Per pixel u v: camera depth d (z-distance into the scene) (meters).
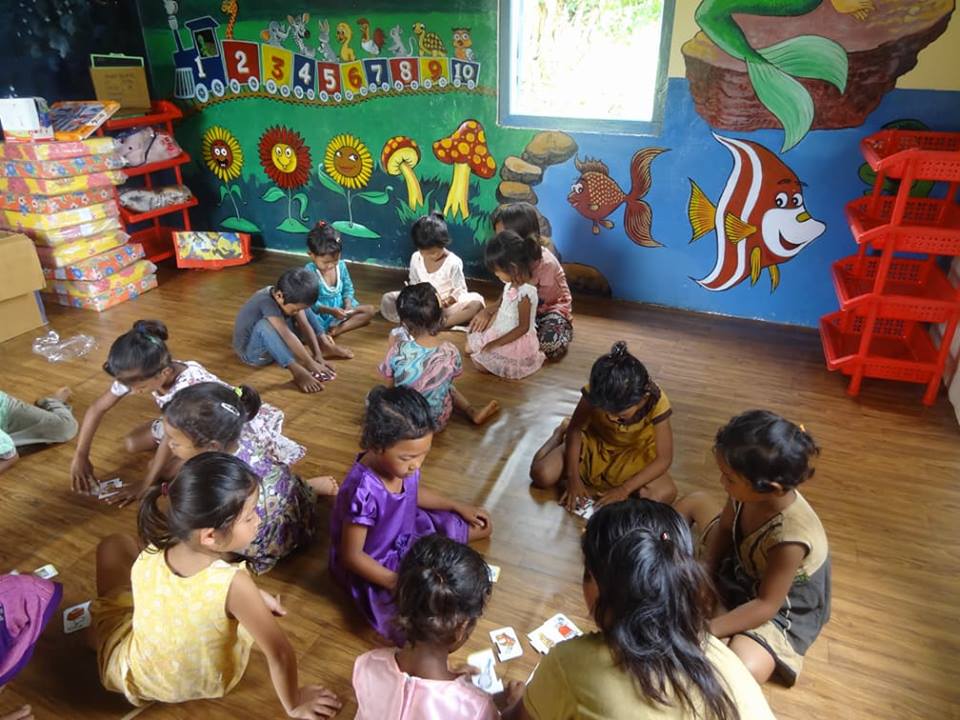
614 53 4.00
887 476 2.68
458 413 3.10
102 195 4.15
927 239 2.83
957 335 3.23
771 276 3.96
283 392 3.27
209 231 5.27
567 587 2.15
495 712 1.36
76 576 2.17
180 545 1.52
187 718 1.73
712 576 1.85
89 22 4.48
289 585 2.15
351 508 1.88
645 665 1.06
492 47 3.96
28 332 3.86
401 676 1.32
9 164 3.79
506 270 3.18
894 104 3.39
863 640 1.96
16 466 2.70
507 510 2.48
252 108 4.76
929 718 1.74
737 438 1.58
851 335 3.54
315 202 4.90
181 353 3.63
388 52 4.21
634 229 4.14
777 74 3.51
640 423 2.34
